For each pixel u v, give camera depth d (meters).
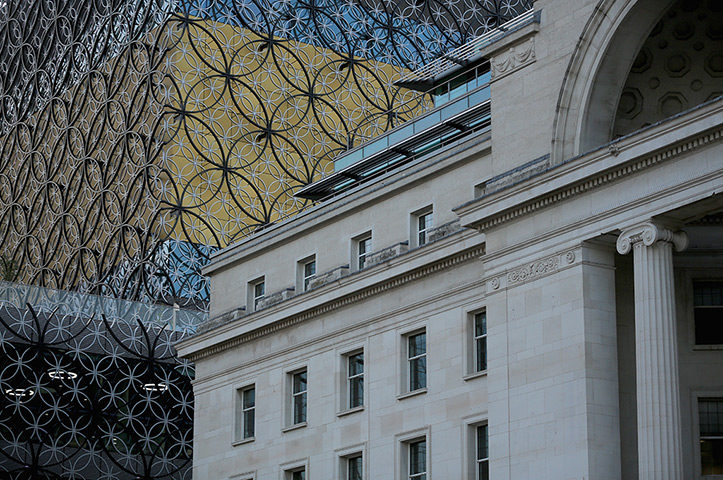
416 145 68.44
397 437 60.62
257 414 70.12
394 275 61.53
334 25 104.69
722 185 45.28
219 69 99.62
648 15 50.75
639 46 51.41
